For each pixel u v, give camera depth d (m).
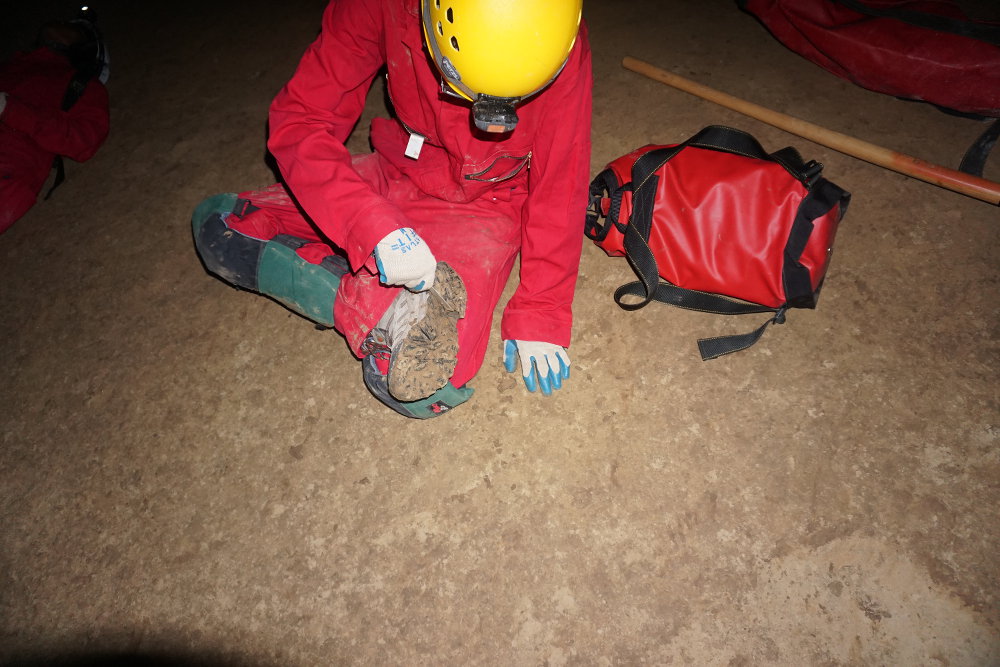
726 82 2.32
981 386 1.58
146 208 2.20
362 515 1.53
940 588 1.35
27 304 2.00
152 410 1.74
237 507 1.57
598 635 1.35
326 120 1.33
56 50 2.41
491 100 1.10
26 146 2.20
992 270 1.76
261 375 1.77
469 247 1.53
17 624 1.46
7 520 1.60
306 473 1.60
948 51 1.98
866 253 1.83
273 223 1.58
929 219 1.88
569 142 1.33
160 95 2.61
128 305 1.96
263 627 1.41
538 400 1.66
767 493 1.49
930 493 1.45
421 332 1.26
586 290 1.86
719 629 1.34
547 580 1.42
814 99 2.22
